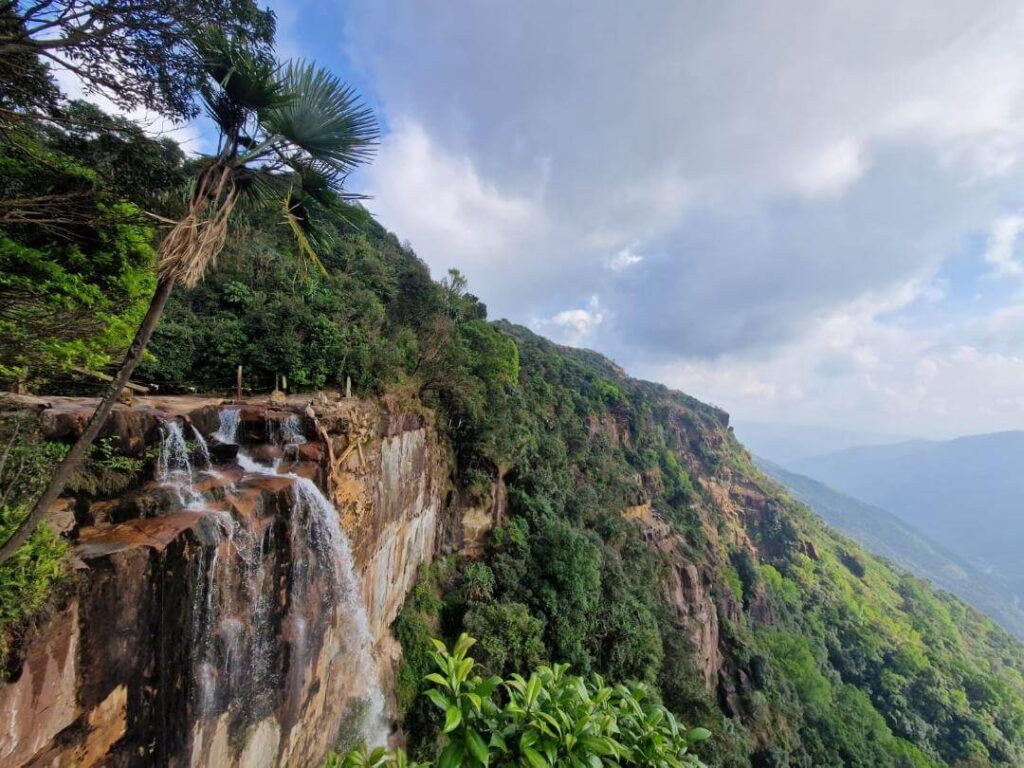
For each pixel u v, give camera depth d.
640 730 2.58
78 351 6.43
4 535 4.61
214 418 9.93
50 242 5.63
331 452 11.05
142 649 5.96
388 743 12.80
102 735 5.45
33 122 4.62
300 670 9.39
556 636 18.39
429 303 25.27
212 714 7.16
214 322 15.57
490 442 22.39
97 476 6.70
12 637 4.41
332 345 14.84
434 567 19.52
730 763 19.66
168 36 4.33
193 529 6.80
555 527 22.70
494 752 2.32
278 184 5.23
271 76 4.64
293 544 9.08
